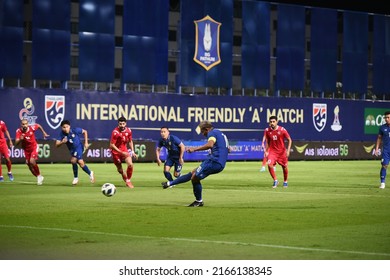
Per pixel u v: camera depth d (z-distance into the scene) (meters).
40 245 27.88
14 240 29.00
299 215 37.97
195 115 109.06
